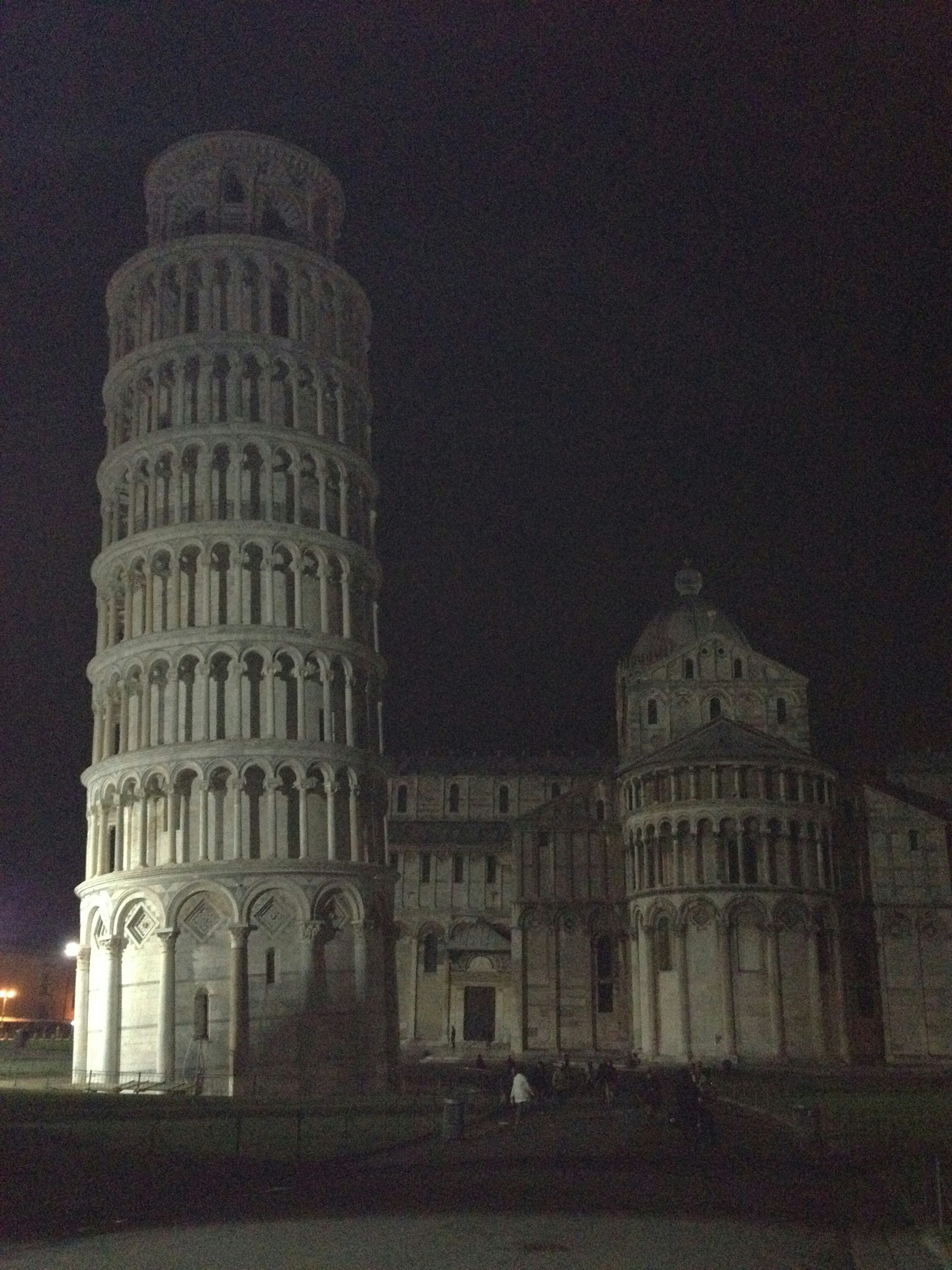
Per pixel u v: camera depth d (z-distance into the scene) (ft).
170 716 239.30
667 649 432.66
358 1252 77.77
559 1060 345.10
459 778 457.27
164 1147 132.67
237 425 252.62
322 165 288.30
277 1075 221.66
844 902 371.76
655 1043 342.64
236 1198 101.76
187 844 233.96
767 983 334.44
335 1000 229.66
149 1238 83.15
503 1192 106.32
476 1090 240.12
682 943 340.18
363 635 263.49
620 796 385.29
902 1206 98.32
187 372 258.78
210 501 249.96
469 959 408.26
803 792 349.20
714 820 344.69
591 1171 122.93
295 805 236.02
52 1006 495.41
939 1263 75.56
